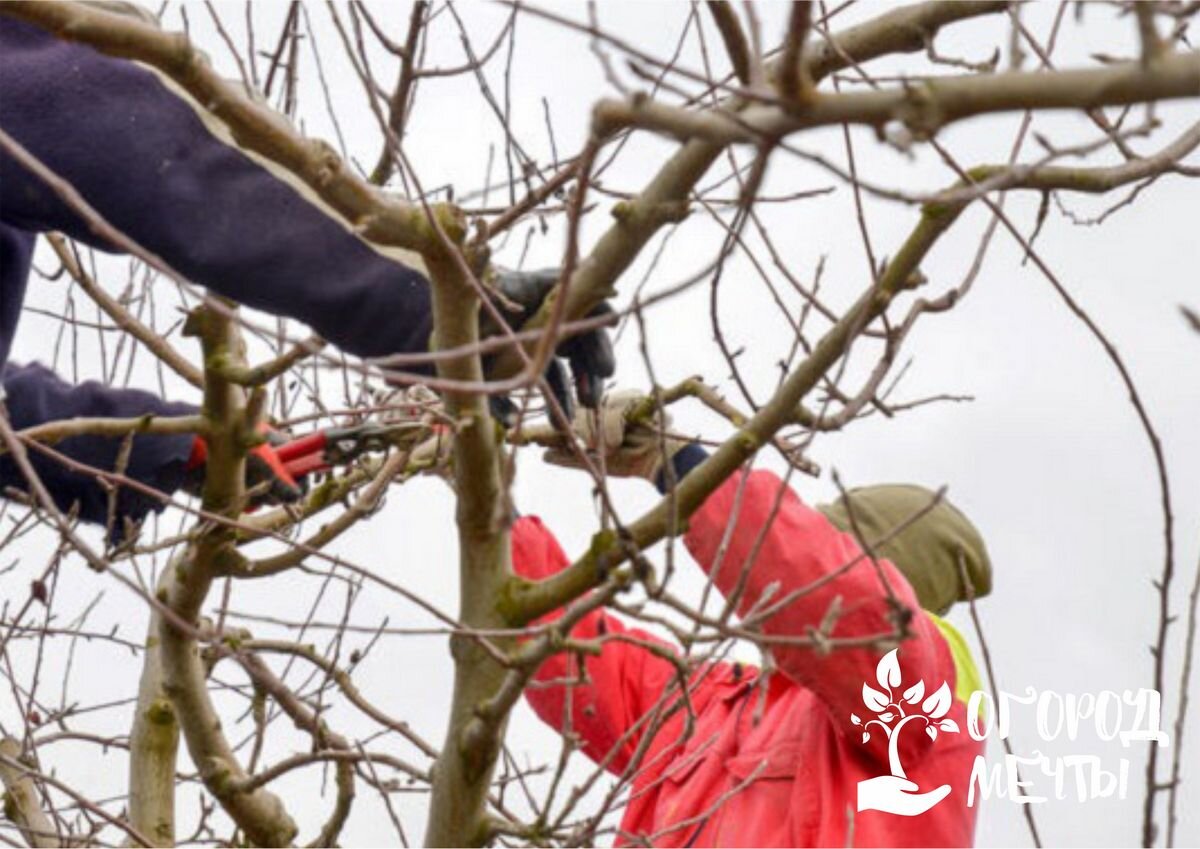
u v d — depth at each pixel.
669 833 8.68
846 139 6.80
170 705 10.29
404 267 6.92
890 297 6.82
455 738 7.52
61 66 6.77
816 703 8.79
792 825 8.52
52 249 8.54
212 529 8.23
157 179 6.73
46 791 10.08
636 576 6.79
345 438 8.04
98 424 7.79
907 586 8.34
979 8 7.20
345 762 8.87
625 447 8.26
